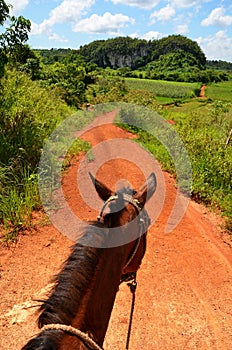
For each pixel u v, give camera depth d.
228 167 11.03
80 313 2.27
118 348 4.81
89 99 30.52
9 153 8.96
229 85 106.50
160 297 5.91
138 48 169.00
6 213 7.22
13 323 4.94
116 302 5.66
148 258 6.95
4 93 12.27
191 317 5.55
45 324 2.10
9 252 6.46
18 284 5.71
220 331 5.36
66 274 2.39
